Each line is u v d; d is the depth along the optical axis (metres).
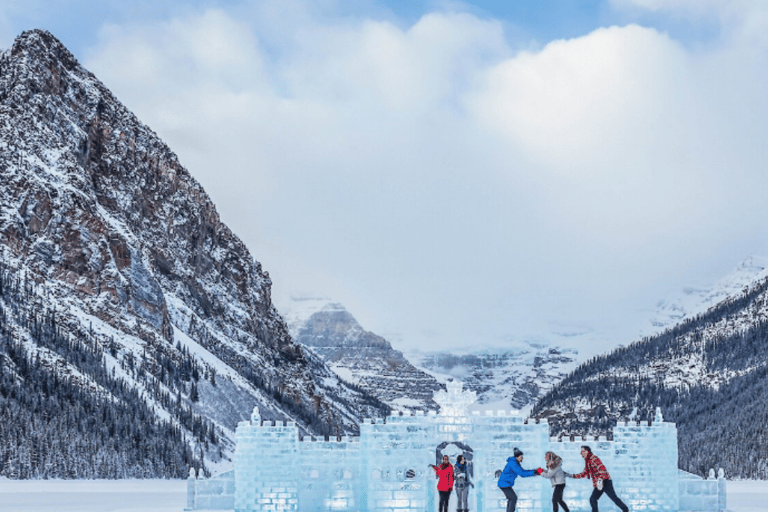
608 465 62.31
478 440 58.72
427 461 59.19
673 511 62.06
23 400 191.50
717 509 64.38
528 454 58.34
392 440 59.38
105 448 191.62
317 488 61.94
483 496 57.97
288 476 61.56
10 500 100.31
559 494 53.69
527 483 57.69
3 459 170.75
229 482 65.88
